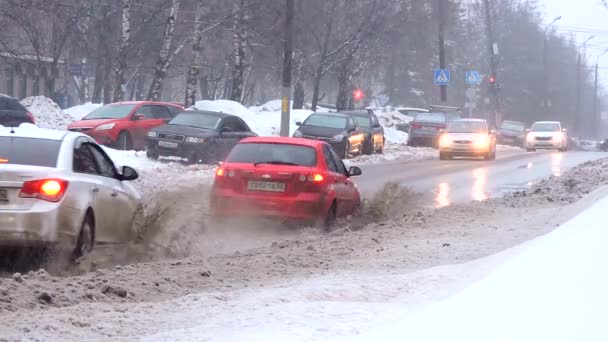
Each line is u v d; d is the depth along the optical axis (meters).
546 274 11.74
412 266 16.94
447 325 9.28
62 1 56.47
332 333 10.80
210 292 14.03
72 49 73.12
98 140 42.97
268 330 11.02
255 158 22.67
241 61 70.19
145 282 14.62
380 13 77.81
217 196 22.30
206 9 70.56
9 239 15.21
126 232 18.89
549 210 26.16
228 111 61.78
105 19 69.25
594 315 8.93
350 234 21.80
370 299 13.47
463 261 17.47
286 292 13.71
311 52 84.94
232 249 19.75
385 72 136.12
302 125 52.91
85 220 16.52
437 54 134.38
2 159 15.97
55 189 15.61
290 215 21.84
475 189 36.16
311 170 22.22
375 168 47.12
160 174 35.47
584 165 48.91
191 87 63.66
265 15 69.06
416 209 28.58
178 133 40.41
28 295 12.77
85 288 13.66
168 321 11.77
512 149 82.44
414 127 72.19
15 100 44.66
